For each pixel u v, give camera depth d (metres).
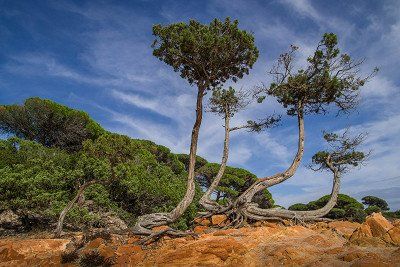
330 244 13.19
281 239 14.16
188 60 20.67
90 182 21.44
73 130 39.28
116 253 13.38
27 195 20.12
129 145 23.88
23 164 22.83
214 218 20.59
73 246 14.87
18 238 18.06
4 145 24.80
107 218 24.97
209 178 47.25
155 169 35.59
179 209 18.64
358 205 39.47
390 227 13.48
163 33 20.52
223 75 22.39
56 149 27.41
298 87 23.20
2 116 36.91
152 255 13.10
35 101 37.00
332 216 38.06
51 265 12.36
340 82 22.84
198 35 20.38
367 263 9.51
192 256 12.09
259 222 19.56
